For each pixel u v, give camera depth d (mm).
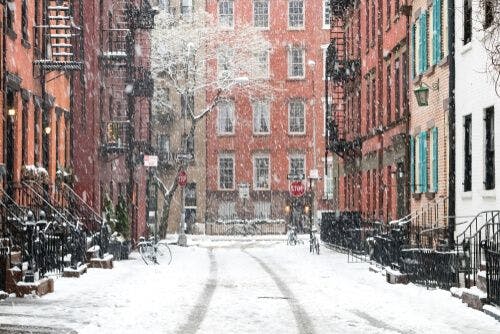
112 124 39375
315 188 79562
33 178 27031
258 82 81250
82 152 36219
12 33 26031
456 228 27484
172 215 80375
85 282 23625
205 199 80688
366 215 46000
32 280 19703
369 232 39750
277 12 82250
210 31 78000
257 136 81812
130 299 19453
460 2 27312
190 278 26094
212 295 20688
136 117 47125
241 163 81500
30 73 28938
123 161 45375
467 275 21750
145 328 14805
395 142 37969
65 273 25016
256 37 79875
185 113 77750
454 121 27984
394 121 38438
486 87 24578
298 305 18656
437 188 30594
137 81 43094
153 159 40656
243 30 79688
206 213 80688
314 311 17578
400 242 25516
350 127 54031
